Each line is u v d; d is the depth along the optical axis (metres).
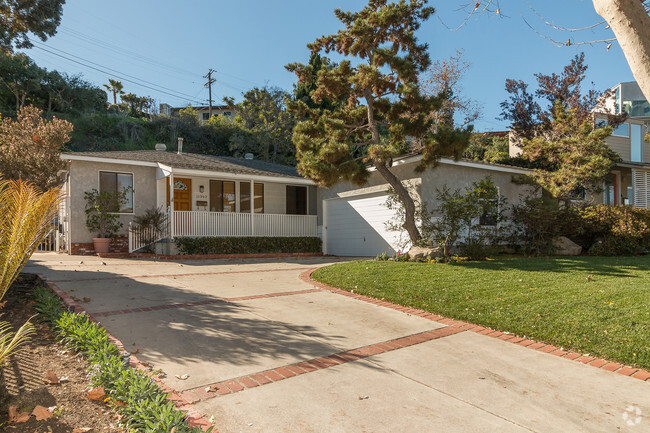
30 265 11.07
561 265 10.62
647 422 3.51
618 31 2.56
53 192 5.23
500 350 5.26
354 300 7.80
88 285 8.41
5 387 3.30
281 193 20.84
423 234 12.59
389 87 13.40
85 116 35.38
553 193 14.57
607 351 5.04
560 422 3.49
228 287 8.91
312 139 12.69
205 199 18.78
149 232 15.72
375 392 3.98
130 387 3.40
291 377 4.27
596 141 14.86
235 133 38.56
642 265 10.59
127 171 16.45
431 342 5.51
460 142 11.70
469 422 3.46
